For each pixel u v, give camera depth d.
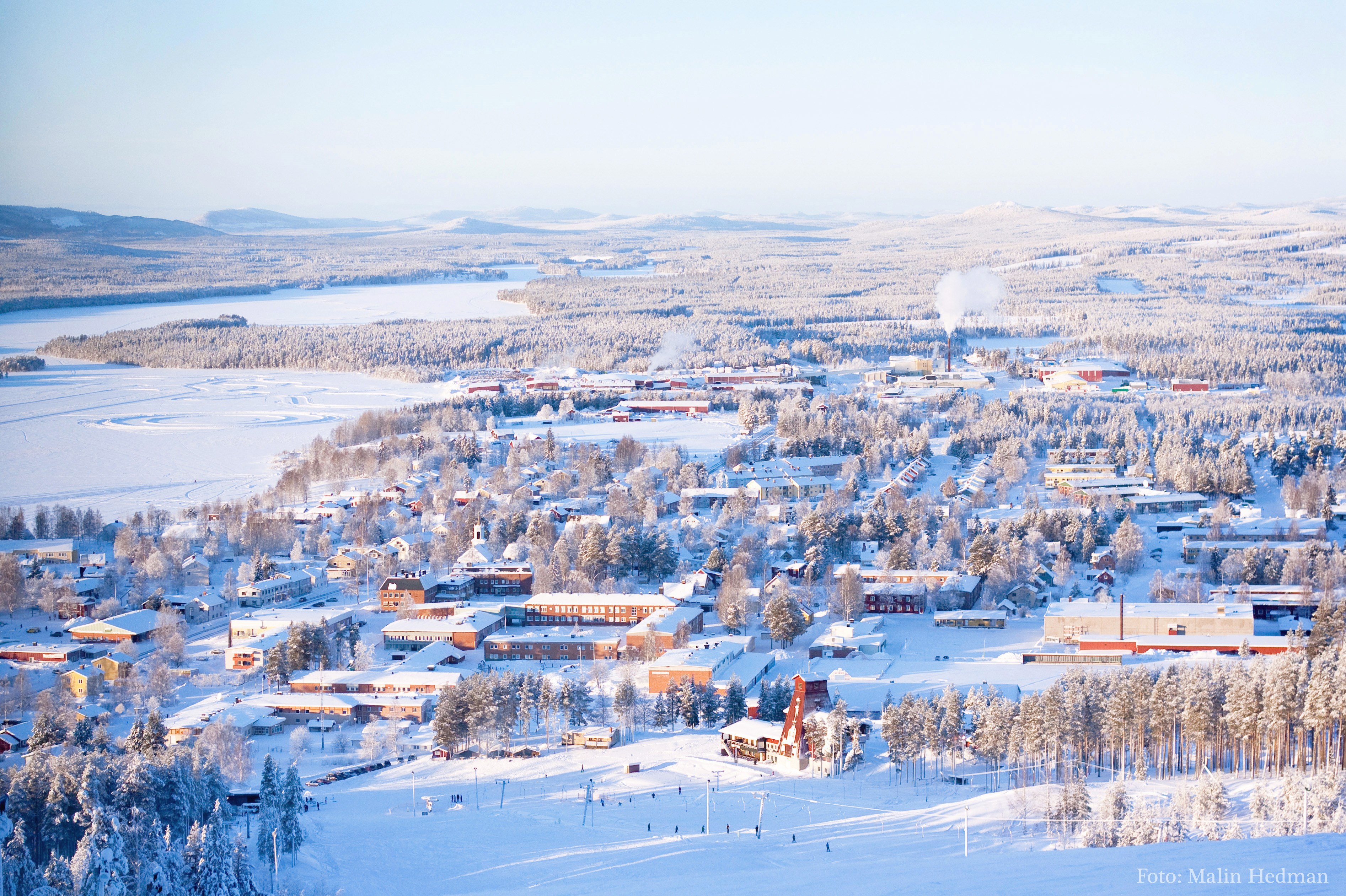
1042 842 177.62
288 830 181.62
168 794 189.62
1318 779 175.25
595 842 189.00
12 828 179.12
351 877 176.62
